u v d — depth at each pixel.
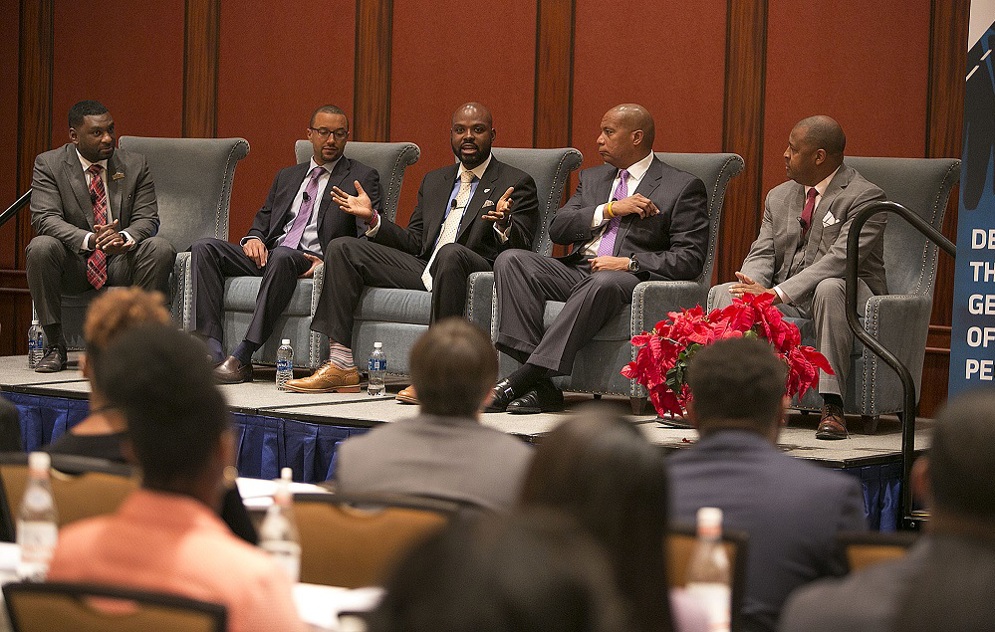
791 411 8.54
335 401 8.12
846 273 6.86
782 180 10.03
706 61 10.27
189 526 2.21
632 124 8.45
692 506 3.15
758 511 3.10
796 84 9.93
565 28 10.80
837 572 3.09
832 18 9.77
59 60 12.66
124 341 2.30
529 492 1.96
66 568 2.23
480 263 8.48
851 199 7.75
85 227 9.57
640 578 1.92
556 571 1.01
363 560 2.96
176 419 2.25
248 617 2.15
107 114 9.62
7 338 12.62
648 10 10.47
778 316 6.02
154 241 9.34
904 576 1.87
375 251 8.70
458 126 9.06
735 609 2.69
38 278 9.26
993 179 6.02
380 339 8.61
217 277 9.20
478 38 11.16
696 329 6.09
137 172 9.73
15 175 12.82
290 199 9.71
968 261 6.10
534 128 10.95
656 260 8.05
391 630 1.01
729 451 3.20
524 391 7.91
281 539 3.00
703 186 8.34
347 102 11.66
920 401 9.52
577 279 8.22
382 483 3.34
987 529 1.80
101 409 3.39
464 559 1.02
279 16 11.88
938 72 9.38
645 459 1.94
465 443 3.35
